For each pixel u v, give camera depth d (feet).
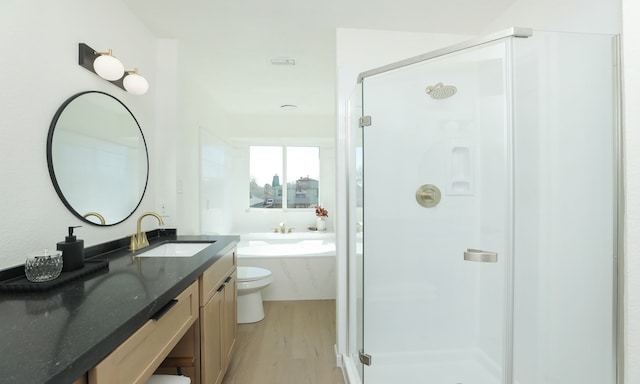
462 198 6.00
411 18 6.25
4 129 3.37
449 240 6.13
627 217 3.08
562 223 4.73
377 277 5.99
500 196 5.51
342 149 6.74
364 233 5.99
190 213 8.58
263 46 7.29
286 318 8.89
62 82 4.16
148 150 6.48
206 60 7.97
